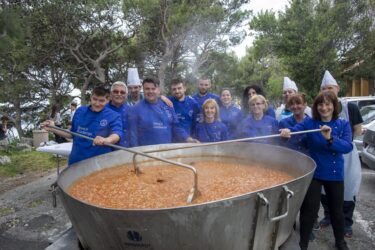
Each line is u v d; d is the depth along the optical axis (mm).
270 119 4023
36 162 9086
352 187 3910
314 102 3268
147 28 17578
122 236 1690
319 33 18844
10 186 6812
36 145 11969
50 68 19781
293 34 20156
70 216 2008
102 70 18625
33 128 20516
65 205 1993
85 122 3426
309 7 20547
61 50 18844
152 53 19984
